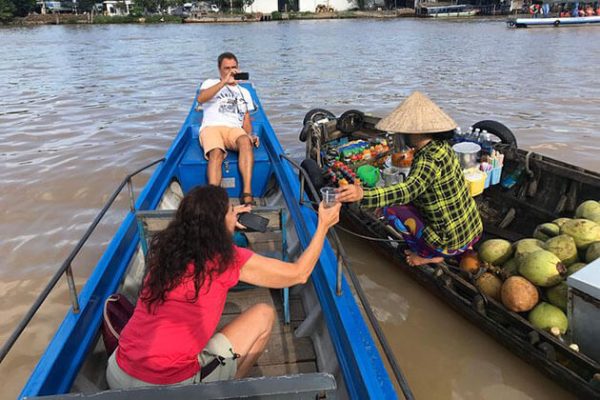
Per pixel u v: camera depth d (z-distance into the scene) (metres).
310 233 3.65
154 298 1.99
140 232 3.44
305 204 4.15
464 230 3.58
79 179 7.14
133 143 8.94
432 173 3.19
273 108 12.16
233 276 2.08
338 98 13.46
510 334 3.55
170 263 1.96
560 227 4.20
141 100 13.16
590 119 10.46
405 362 3.72
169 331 2.00
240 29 49.16
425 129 3.10
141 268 3.67
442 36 35.53
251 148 4.91
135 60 23.03
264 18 65.94
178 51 27.42
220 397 1.66
